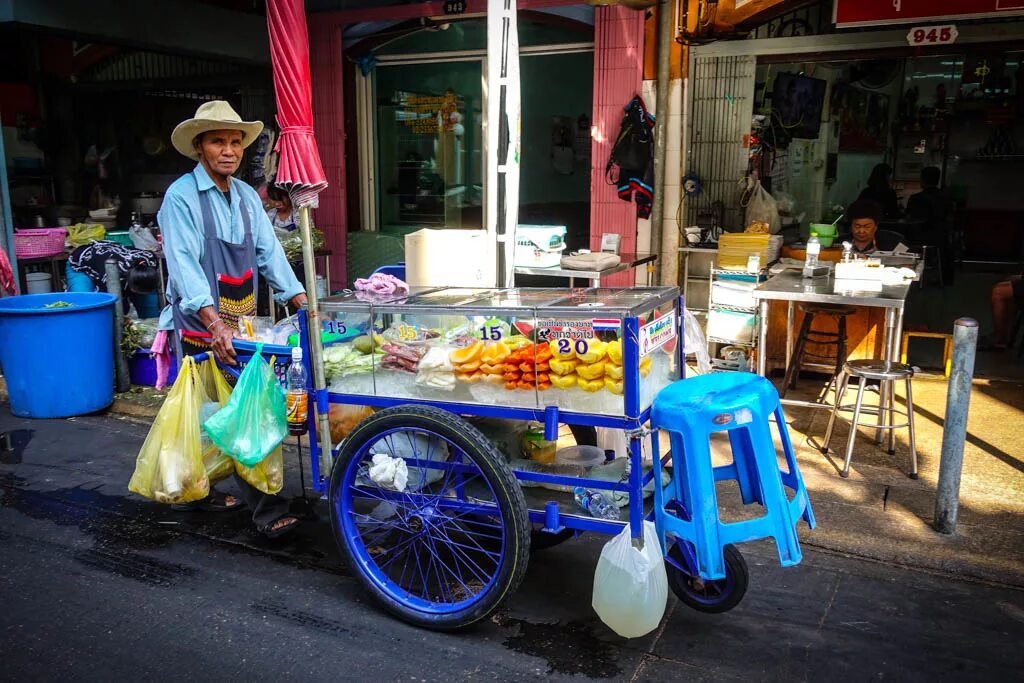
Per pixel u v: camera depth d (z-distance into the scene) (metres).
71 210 8.13
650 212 7.08
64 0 6.75
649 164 6.97
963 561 3.52
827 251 6.64
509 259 4.84
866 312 5.90
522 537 2.89
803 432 5.11
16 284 6.57
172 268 3.74
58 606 3.37
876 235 6.75
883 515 3.93
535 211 8.26
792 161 7.29
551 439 2.90
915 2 6.00
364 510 4.11
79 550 3.86
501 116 4.68
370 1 7.98
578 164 7.91
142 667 2.95
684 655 2.98
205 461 3.69
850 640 3.06
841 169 7.41
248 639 3.12
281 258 4.14
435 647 3.06
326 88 8.37
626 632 2.84
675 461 2.89
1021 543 3.64
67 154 8.51
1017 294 6.58
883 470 4.49
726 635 3.10
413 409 3.02
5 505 4.34
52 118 8.36
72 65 8.30
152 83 8.48
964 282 7.99
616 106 7.09
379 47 8.39
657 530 2.93
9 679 2.87
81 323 5.51
